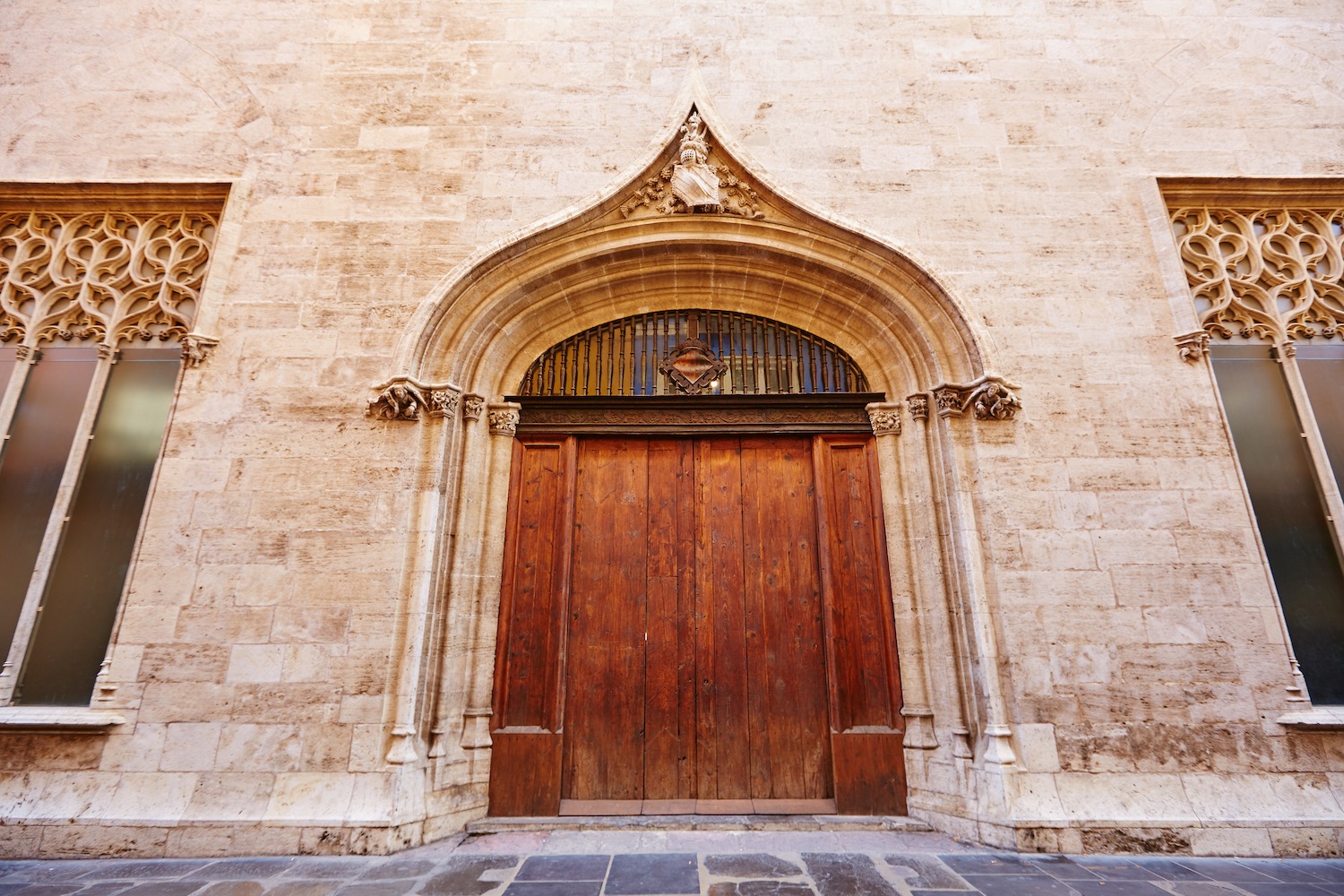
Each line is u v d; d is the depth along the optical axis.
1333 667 4.99
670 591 5.54
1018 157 6.21
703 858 4.10
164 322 5.88
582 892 3.55
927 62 6.59
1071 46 6.64
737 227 6.01
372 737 4.55
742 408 5.96
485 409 5.70
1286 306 5.95
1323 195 6.07
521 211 6.02
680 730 5.22
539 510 5.71
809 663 5.37
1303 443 5.58
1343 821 4.36
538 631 5.40
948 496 5.28
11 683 4.91
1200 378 5.46
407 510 5.07
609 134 6.31
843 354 6.20
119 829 4.28
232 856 4.20
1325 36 6.62
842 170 6.17
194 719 4.60
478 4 6.76
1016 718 4.62
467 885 3.66
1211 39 6.63
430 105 6.38
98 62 6.54
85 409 5.60
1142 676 4.73
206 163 6.17
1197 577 4.94
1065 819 4.34
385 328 5.61
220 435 5.26
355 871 3.90
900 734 5.11
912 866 3.96
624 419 5.91
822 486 5.73
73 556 5.27
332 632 4.79
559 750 5.07
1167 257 5.79
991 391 5.21
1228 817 4.37
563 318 6.17
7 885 3.70
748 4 6.77
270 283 5.72
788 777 5.12
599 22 6.75
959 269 5.82
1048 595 4.89
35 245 6.08
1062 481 5.18
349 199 6.02
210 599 4.85
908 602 5.30
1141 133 6.29
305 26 6.70
